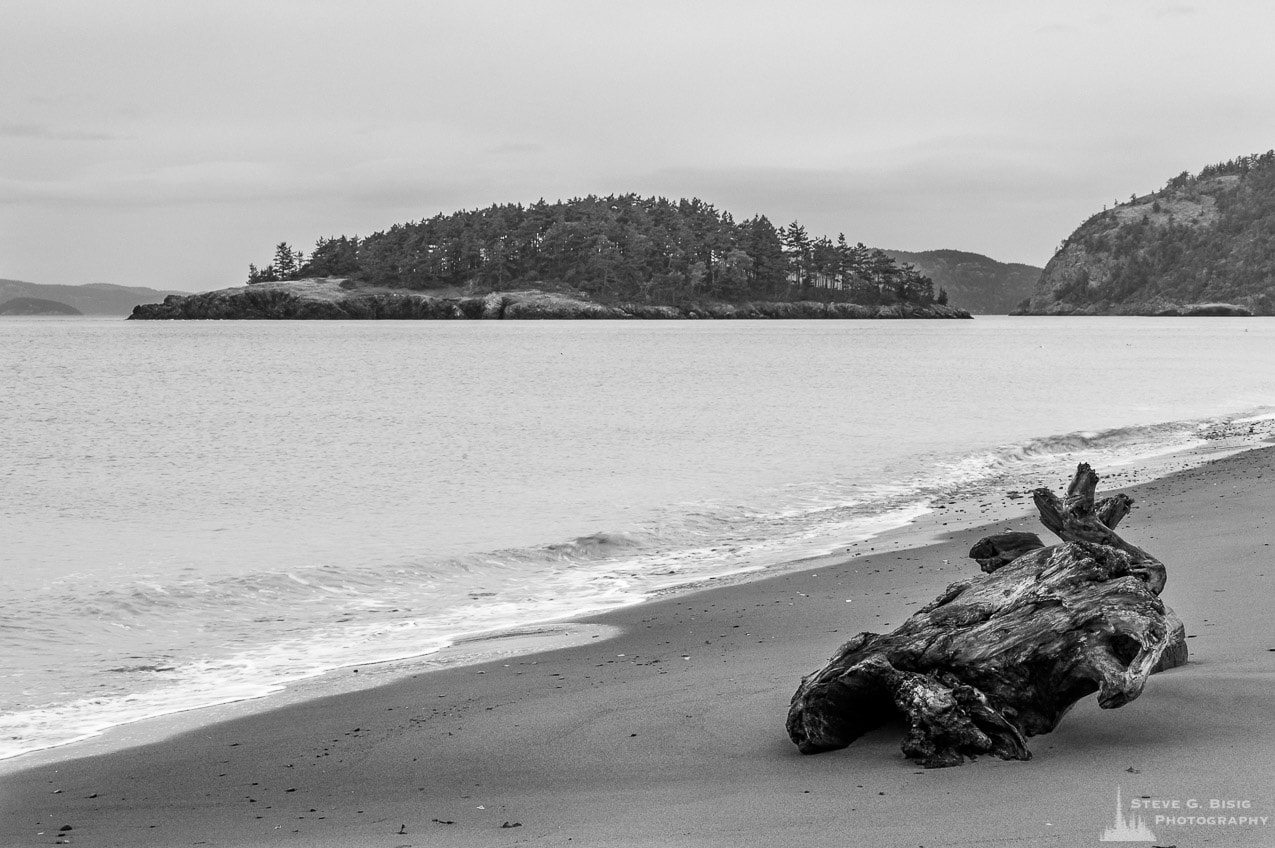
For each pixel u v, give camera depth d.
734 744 8.06
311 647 12.91
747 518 21.84
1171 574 12.85
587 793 7.24
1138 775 6.45
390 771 8.07
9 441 37.50
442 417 45.03
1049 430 37.69
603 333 180.25
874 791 6.69
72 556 18.75
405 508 23.67
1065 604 7.50
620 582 16.38
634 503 23.75
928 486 25.61
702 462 30.38
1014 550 9.41
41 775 8.36
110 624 14.11
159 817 7.34
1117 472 26.73
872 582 14.73
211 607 15.08
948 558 16.23
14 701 10.62
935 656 7.60
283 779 8.05
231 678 11.48
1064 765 6.78
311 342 137.38
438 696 10.26
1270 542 14.53
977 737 7.12
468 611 14.74
